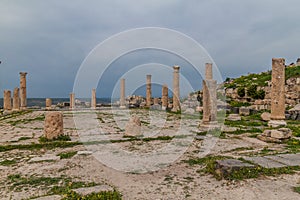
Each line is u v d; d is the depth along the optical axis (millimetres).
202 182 6816
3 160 9492
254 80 40812
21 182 7016
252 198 5680
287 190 6098
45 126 13164
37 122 21203
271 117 17250
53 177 7430
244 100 34625
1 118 25781
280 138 12344
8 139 13602
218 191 6141
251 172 7098
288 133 12633
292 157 9062
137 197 5906
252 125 18516
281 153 9883
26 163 9008
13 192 6324
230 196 5836
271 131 12828
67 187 6520
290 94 28391
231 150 10852
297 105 24906
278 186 6348
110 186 6328
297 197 5680
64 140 12930
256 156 9359
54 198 5551
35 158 9648
